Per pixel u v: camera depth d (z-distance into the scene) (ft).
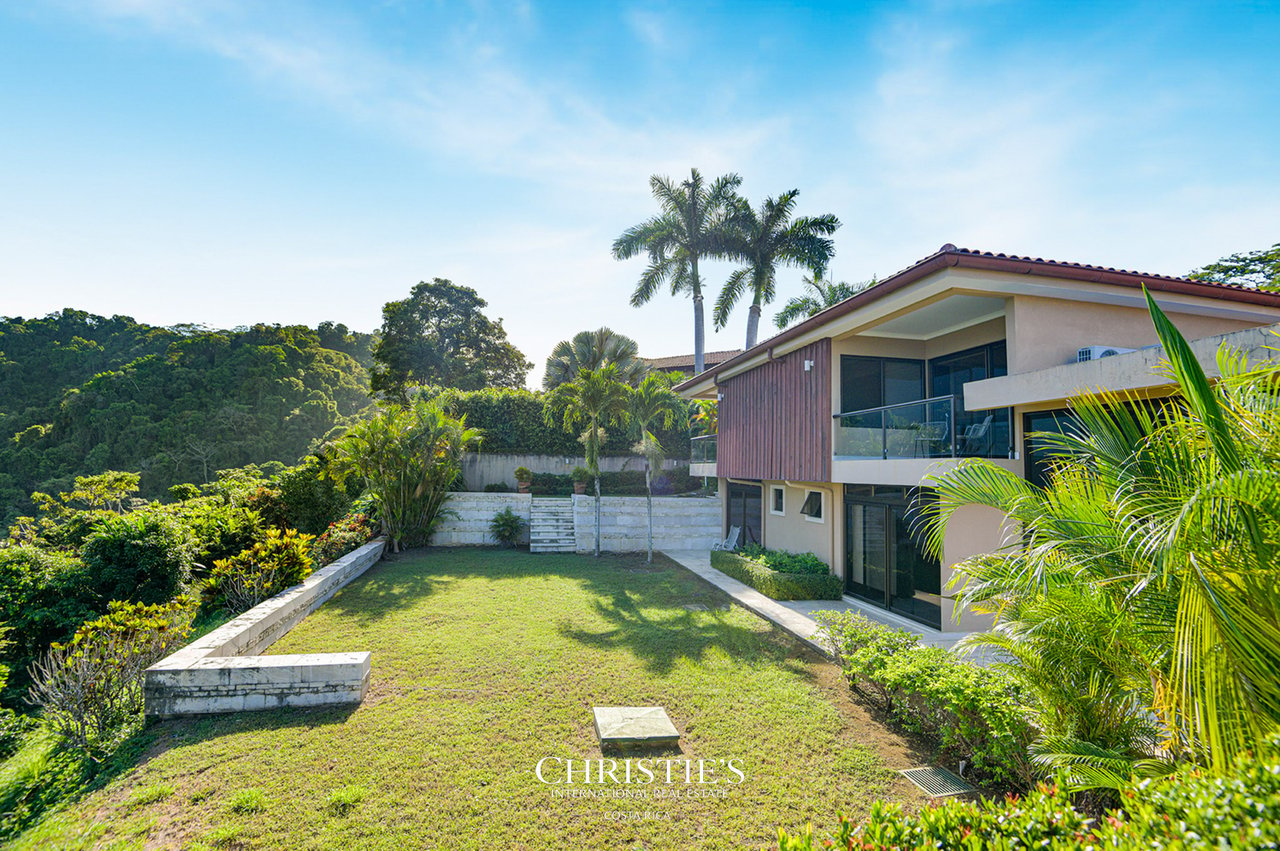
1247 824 6.63
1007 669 16.97
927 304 31.14
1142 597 11.55
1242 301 30.94
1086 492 13.08
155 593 33.47
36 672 26.73
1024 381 24.93
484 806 15.84
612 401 57.88
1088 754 12.54
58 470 147.95
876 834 9.18
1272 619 8.63
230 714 21.75
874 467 34.40
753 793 16.63
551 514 66.28
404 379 140.67
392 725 20.72
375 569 49.01
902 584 35.27
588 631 32.12
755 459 49.29
